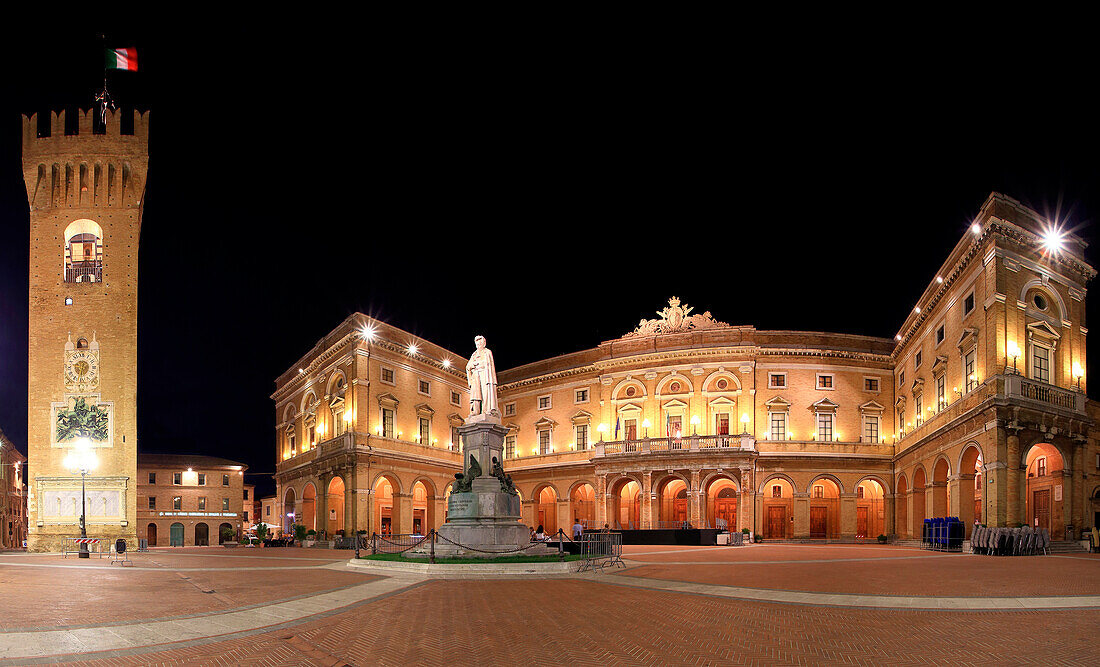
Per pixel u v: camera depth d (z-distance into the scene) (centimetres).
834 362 6300
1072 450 3997
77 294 5531
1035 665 1042
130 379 5484
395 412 6141
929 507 4866
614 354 6756
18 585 2188
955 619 1416
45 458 5334
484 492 2819
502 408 7475
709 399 6284
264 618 1464
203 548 5838
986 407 3797
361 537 4912
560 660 1099
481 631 1316
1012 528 3466
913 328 5519
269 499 10069
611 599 1731
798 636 1262
